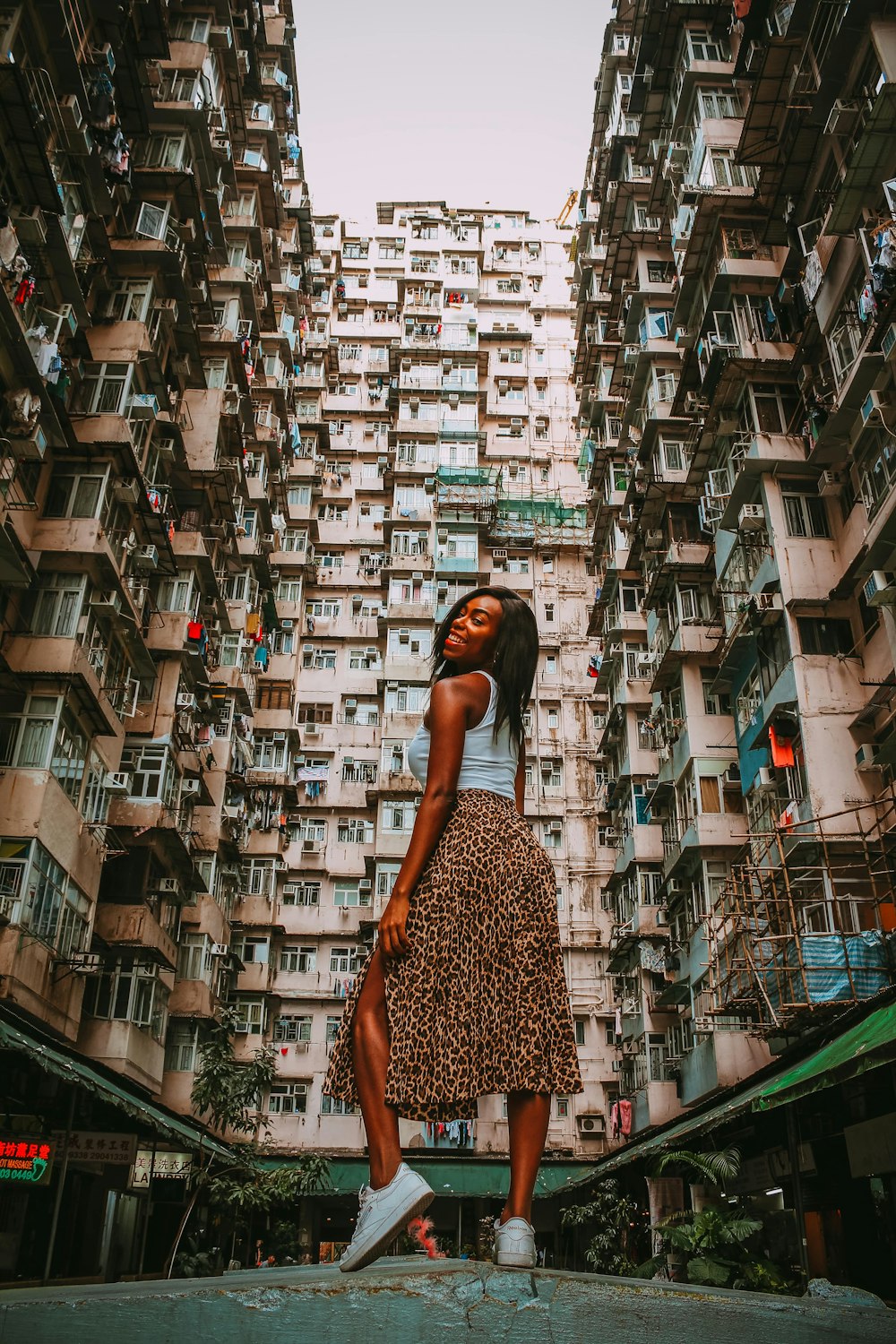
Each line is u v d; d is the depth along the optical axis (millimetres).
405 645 31859
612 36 28125
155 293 17938
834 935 11625
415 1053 1927
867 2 12992
